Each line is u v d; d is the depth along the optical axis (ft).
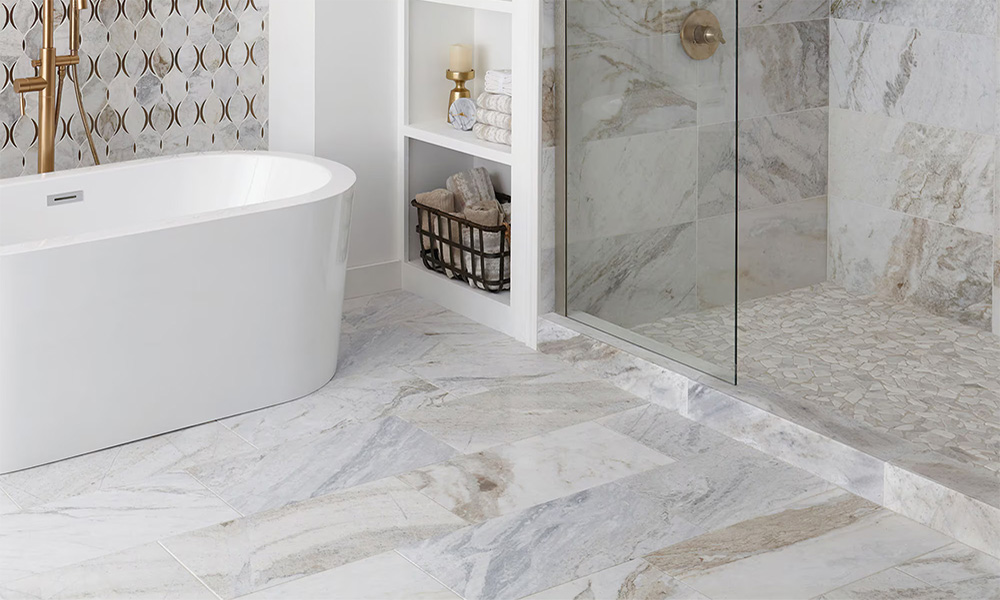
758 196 14.16
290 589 8.10
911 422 10.53
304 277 11.10
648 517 9.14
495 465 10.04
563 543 8.74
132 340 10.07
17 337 9.39
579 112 11.99
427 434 10.67
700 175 10.58
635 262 11.66
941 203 13.32
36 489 9.50
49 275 9.38
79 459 10.03
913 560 8.51
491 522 9.05
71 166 13.30
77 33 12.26
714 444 10.52
